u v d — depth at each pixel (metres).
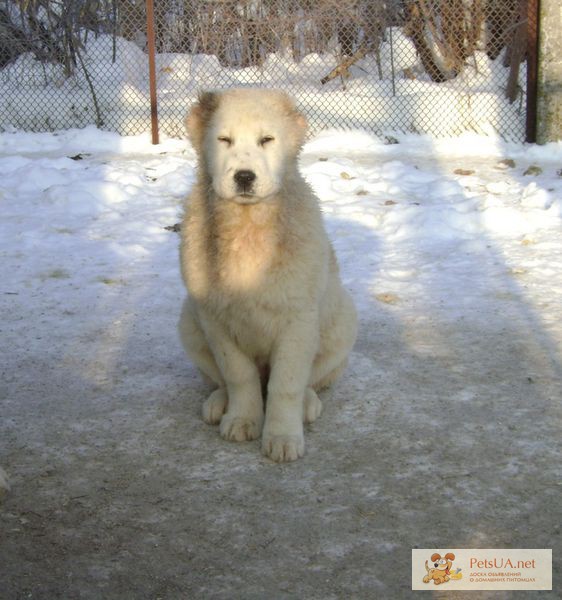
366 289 2.97
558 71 5.27
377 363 2.37
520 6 5.96
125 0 6.88
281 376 1.90
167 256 3.36
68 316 2.75
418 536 1.58
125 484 1.78
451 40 6.68
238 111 1.85
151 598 1.43
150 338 2.57
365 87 6.51
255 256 1.83
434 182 4.42
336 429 2.00
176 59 6.92
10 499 1.73
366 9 6.69
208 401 2.07
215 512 1.67
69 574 1.49
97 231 3.66
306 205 1.92
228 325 1.92
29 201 4.12
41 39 6.62
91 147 5.54
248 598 1.42
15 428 2.02
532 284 2.97
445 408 2.09
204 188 1.93
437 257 3.30
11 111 6.21
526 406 2.09
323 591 1.44
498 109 5.91
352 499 1.71
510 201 4.05
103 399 2.17
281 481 1.78
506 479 1.77
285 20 6.73
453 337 2.54
